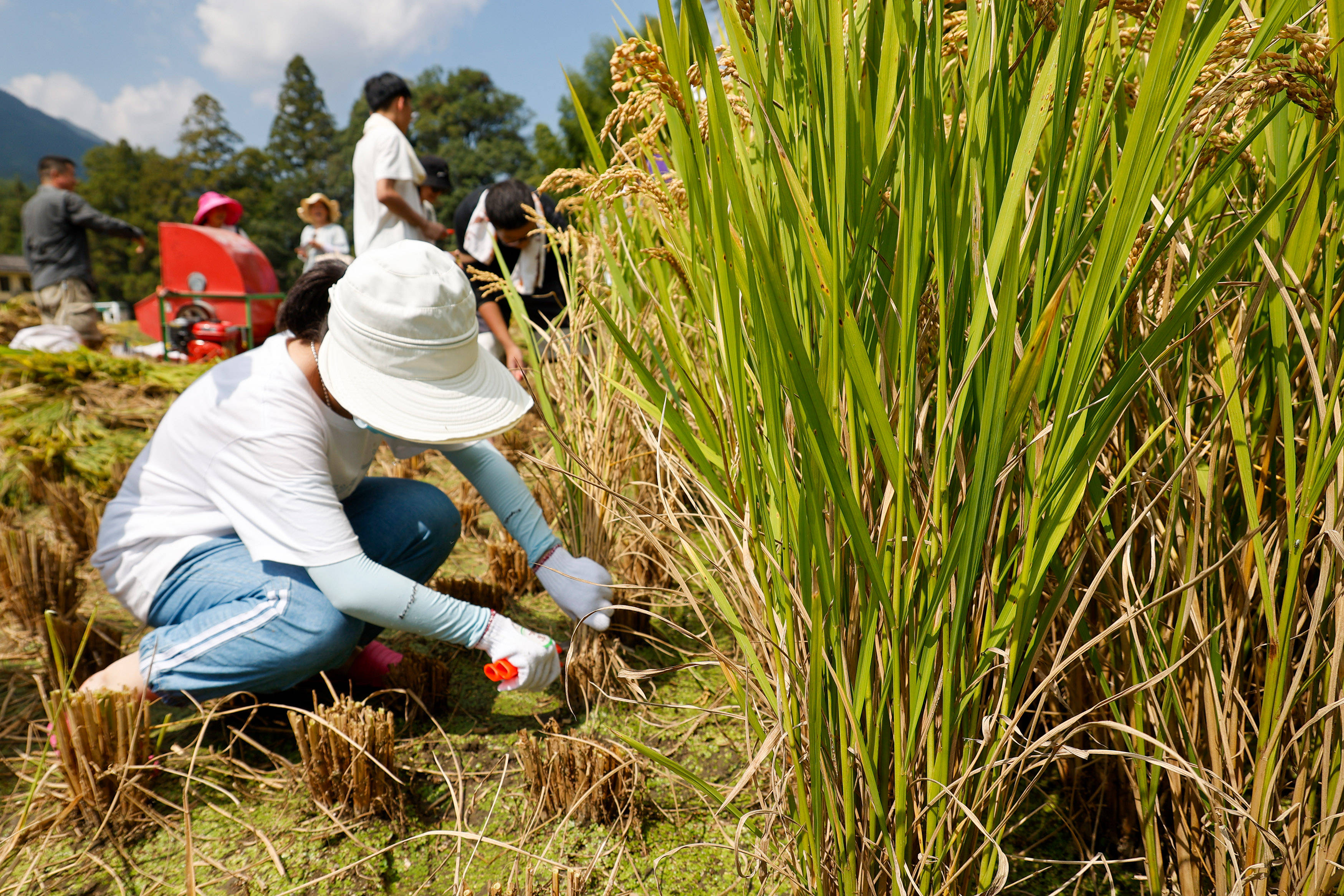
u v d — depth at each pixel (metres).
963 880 0.96
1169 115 0.62
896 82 0.75
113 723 1.42
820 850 0.93
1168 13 0.56
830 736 0.89
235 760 1.53
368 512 1.86
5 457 3.38
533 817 1.41
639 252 1.52
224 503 1.55
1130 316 0.94
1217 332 0.81
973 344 0.73
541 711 1.77
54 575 2.12
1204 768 0.96
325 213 7.88
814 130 0.78
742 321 0.88
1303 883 0.87
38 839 1.38
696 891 1.25
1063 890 1.14
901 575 0.79
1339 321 0.85
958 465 0.78
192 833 1.40
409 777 1.53
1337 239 0.73
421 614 1.51
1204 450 0.89
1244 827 0.92
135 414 4.02
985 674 0.83
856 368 0.68
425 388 1.38
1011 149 0.78
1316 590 0.85
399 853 1.35
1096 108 0.71
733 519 1.00
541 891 1.24
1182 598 0.93
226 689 1.55
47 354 4.12
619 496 1.16
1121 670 1.07
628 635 1.98
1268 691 0.85
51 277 5.61
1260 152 0.92
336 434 1.61
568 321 2.37
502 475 1.73
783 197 0.74
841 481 0.71
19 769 1.55
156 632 1.59
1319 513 0.96
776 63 0.83
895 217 0.80
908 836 0.91
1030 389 0.71
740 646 1.04
